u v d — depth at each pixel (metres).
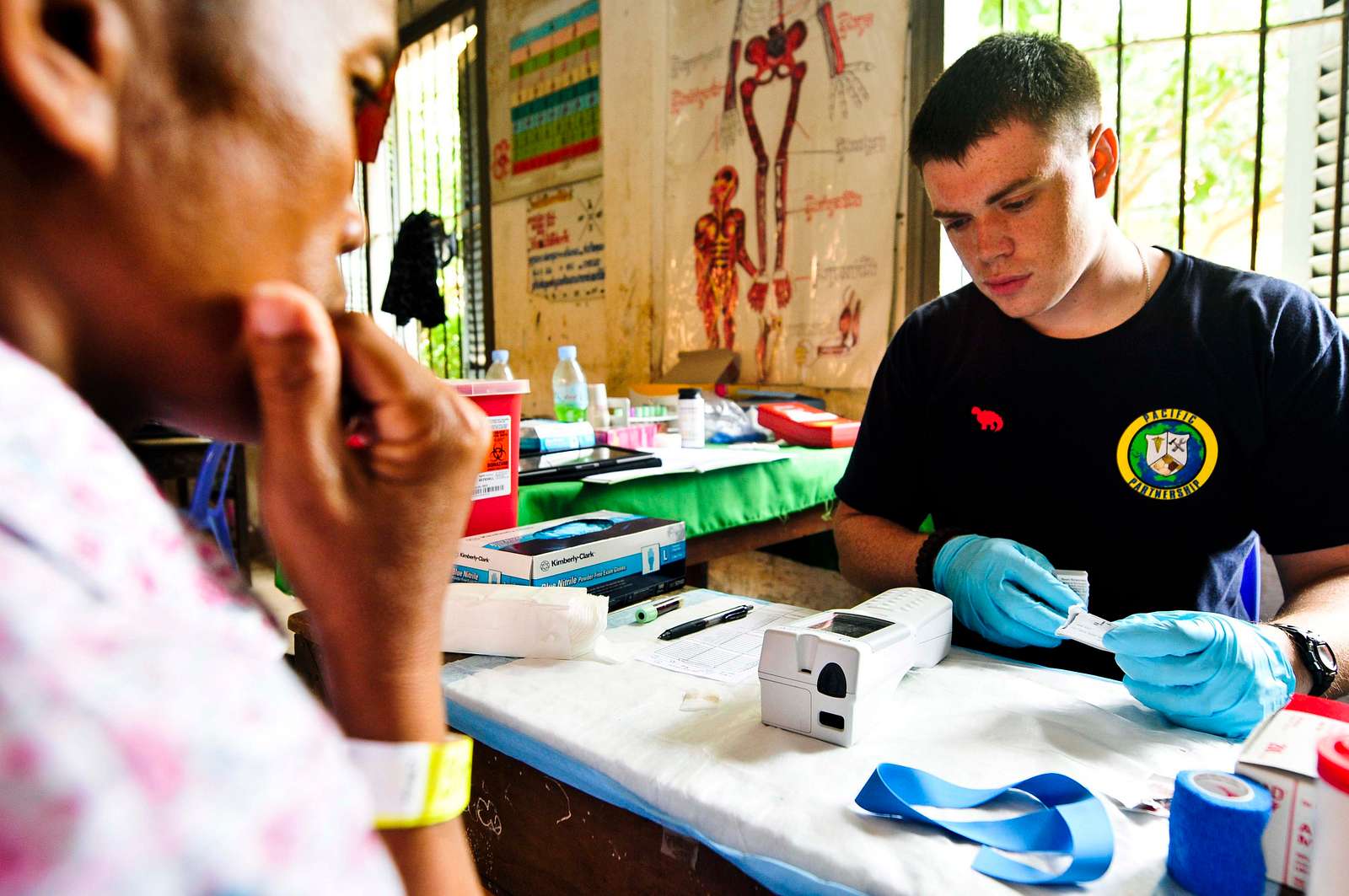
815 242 2.75
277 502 0.29
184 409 0.25
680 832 0.59
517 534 1.04
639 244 3.29
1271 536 1.11
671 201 3.16
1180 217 2.13
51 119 0.18
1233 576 1.19
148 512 0.19
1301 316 1.10
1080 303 1.17
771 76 2.81
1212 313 1.14
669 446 1.99
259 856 0.15
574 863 0.68
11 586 0.14
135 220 0.20
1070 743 0.66
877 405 1.42
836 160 2.67
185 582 0.19
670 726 0.68
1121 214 2.22
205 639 0.17
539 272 3.76
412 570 0.31
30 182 0.19
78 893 0.13
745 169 2.92
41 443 0.17
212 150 0.20
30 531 0.16
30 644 0.14
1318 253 1.94
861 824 0.53
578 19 3.43
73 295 0.20
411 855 0.30
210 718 0.15
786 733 0.67
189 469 2.96
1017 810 0.55
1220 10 2.03
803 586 2.74
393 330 4.77
